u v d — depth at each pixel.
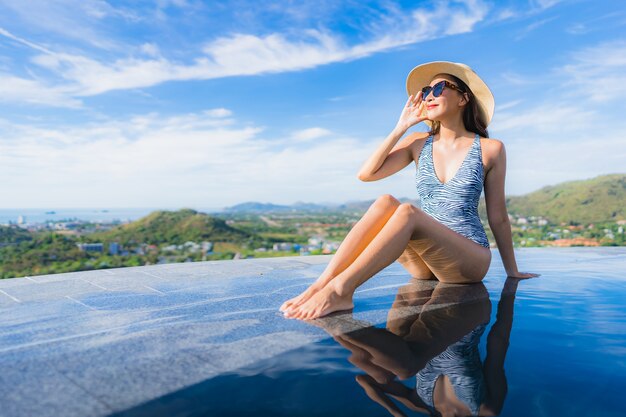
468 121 2.64
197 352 1.47
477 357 1.39
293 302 2.04
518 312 1.97
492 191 2.63
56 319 1.91
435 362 1.35
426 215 2.12
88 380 1.24
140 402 1.10
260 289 2.57
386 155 2.67
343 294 1.98
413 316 1.91
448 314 1.94
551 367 1.29
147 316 1.96
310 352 1.46
